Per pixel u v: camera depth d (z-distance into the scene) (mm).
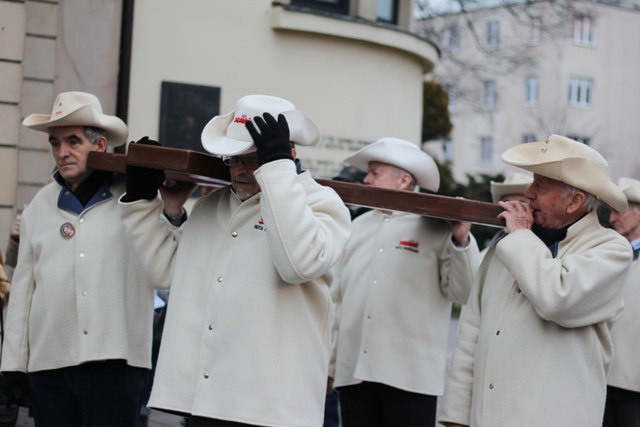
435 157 33250
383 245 7020
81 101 6012
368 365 6844
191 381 4926
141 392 6191
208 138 4969
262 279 4848
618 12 50062
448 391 5434
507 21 33531
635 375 7266
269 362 4797
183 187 5902
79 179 6074
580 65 49312
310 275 4699
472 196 33031
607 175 5180
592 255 5023
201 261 5082
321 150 13992
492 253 5484
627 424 7363
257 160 4914
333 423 9047
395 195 5371
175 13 12695
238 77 13180
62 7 11273
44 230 6086
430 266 6879
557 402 5020
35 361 6023
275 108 4930
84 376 5941
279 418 4766
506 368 5117
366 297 6973
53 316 5969
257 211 4980
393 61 14828
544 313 4965
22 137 10914
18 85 10078
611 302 5035
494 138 50750
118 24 11625
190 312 5027
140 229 5254
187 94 12781
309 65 13797
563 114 46969
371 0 14500
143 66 12508
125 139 6309
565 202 5156
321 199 4945
